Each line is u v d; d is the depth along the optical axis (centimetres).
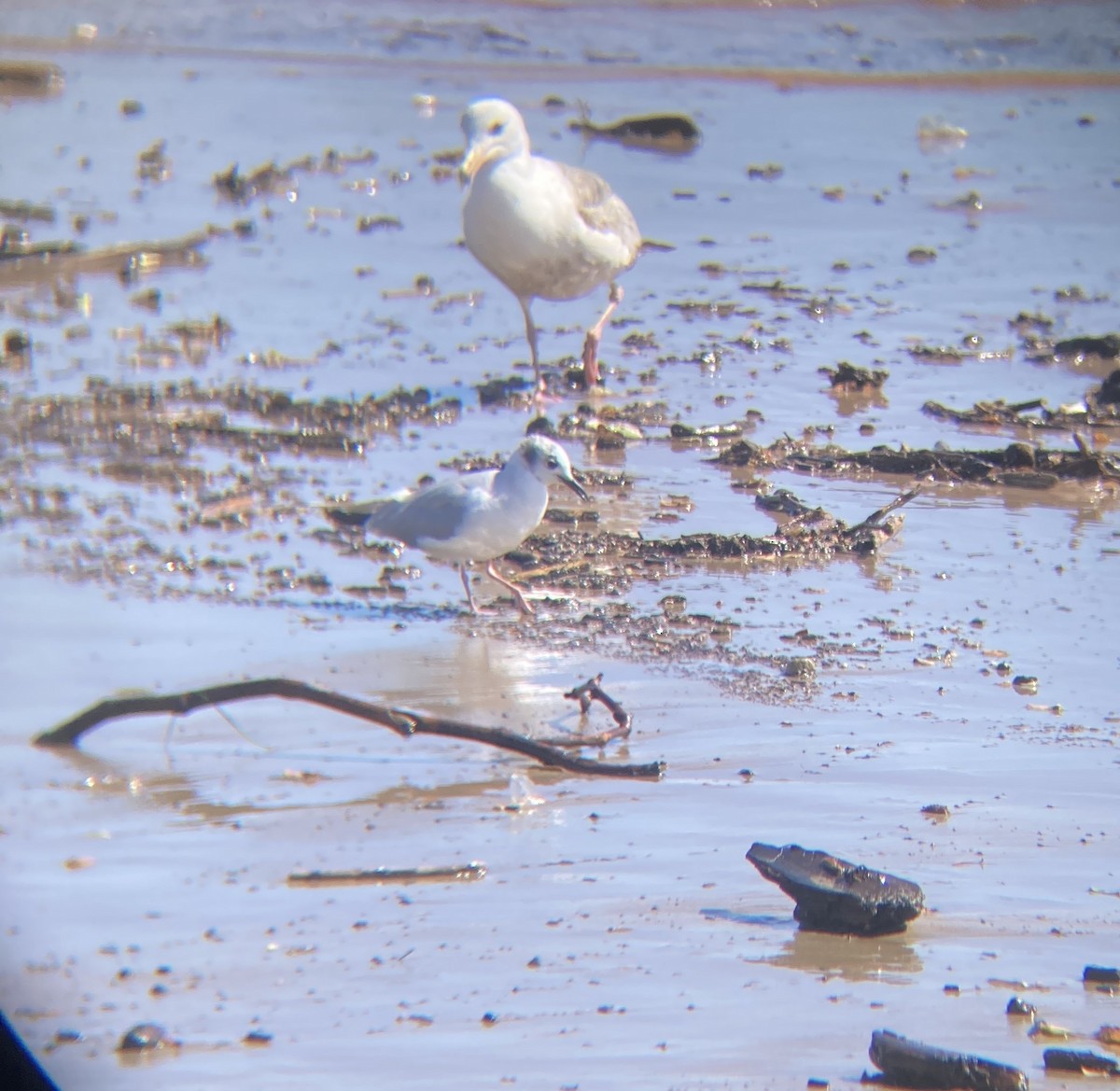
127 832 916
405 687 1120
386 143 3005
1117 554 1419
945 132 3095
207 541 1393
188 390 1781
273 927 809
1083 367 1961
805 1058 685
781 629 1241
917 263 2359
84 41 3700
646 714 1087
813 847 897
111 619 1226
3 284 2173
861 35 3809
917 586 1336
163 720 1075
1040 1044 701
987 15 3944
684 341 2020
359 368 1888
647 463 1628
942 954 786
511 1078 668
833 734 1059
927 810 946
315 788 978
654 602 1293
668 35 3791
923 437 1717
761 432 1722
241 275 2241
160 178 2716
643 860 884
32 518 1428
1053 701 1116
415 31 3816
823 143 3038
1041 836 913
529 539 1416
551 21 3912
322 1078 668
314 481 1541
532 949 786
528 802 959
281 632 1213
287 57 3634
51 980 755
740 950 788
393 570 1348
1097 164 2939
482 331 2048
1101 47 3747
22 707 1078
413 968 768
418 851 894
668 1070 675
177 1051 692
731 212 2605
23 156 2822
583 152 2917
